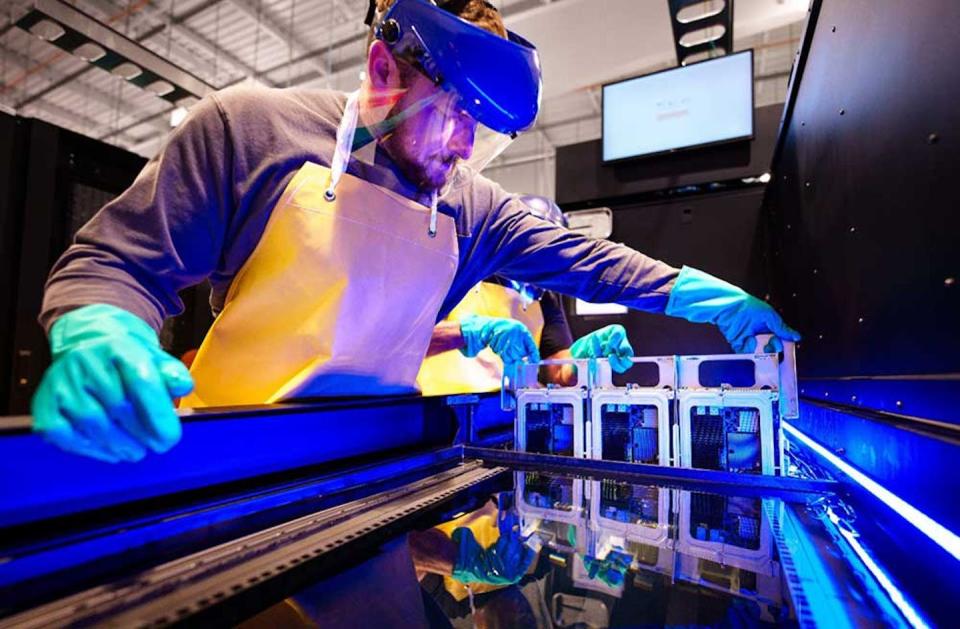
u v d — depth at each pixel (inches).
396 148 36.4
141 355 18.8
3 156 90.7
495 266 50.4
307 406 29.0
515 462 38.6
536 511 27.1
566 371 63.5
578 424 39.4
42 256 93.2
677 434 35.8
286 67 217.9
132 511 20.3
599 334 54.9
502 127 32.0
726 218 102.3
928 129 21.6
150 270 29.8
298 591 17.4
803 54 46.4
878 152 28.1
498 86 29.9
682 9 103.3
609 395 38.4
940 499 18.0
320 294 35.2
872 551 21.3
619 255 47.1
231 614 15.7
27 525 17.3
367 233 35.9
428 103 33.0
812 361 50.6
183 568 17.6
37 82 243.0
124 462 20.0
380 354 39.3
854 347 34.8
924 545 19.5
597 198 112.3
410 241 38.1
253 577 17.3
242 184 33.8
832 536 23.4
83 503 18.8
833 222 39.0
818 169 43.5
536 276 49.9
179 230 31.4
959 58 18.6
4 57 221.1
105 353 18.2
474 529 24.1
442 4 32.5
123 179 106.7
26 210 91.9
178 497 22.2
